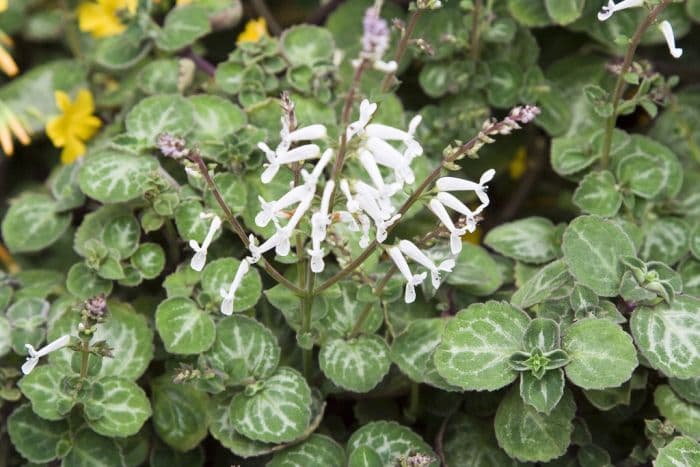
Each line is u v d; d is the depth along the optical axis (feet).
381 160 1.46
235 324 1.67
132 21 1.88
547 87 1.87
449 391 1.68
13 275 1.82
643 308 1.61
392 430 1.66
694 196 1.82
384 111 1.83
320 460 1.64
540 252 1.77
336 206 1.57
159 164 1.74
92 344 1.64
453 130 1.88
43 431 1.66
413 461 1.59
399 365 1.67
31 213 1.81
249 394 1.64
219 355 1.66
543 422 1.62
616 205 1.76
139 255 1.73
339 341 1.68
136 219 1.74
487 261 1.75
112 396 1.65
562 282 1.65
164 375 1.73
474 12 1.84
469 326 1.60
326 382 1.71
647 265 1.62
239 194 1.73
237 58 1.84
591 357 1.57
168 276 1.72
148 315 1.76
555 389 1.57
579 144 1.83
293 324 1.65
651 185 1.77
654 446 1.65
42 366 1.67
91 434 1.66
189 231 1.70
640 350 1.59
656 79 1.79
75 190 1.80
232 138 1.74
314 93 1.82
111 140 1.78
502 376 1.57
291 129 1.49
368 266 1.71
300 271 1.58
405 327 1.72
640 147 1.81
